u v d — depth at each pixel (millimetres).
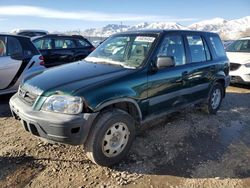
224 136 5109
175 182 3598
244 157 4320
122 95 3846
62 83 3734
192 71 5246
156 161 4102
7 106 6469
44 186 3441
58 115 3473
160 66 4301
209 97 6016
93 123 3654
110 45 5105
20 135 4824
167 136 4973
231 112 6559
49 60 10102
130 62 4465
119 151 3930
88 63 4688
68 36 10867
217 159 4227
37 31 16281
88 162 4004
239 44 10602
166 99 4684
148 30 5062
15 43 6703
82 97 3492
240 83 9430
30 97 3830
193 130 5301
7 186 3418
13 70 6531
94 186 3465
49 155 4160
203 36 5930
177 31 5180
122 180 3598
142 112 4266
